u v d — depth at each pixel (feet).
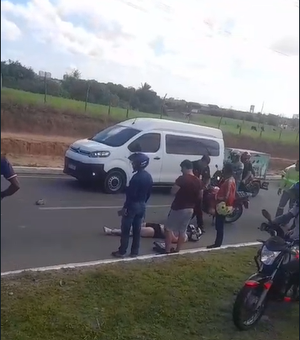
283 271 15.11
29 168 42.34
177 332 14.05
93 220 26.89
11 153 49.37
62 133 63.21
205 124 56.85
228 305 16.37
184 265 19.76
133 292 16.12
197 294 16.84
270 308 17.08
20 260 18.30
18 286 15.39
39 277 16.44
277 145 61.82
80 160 36.09
